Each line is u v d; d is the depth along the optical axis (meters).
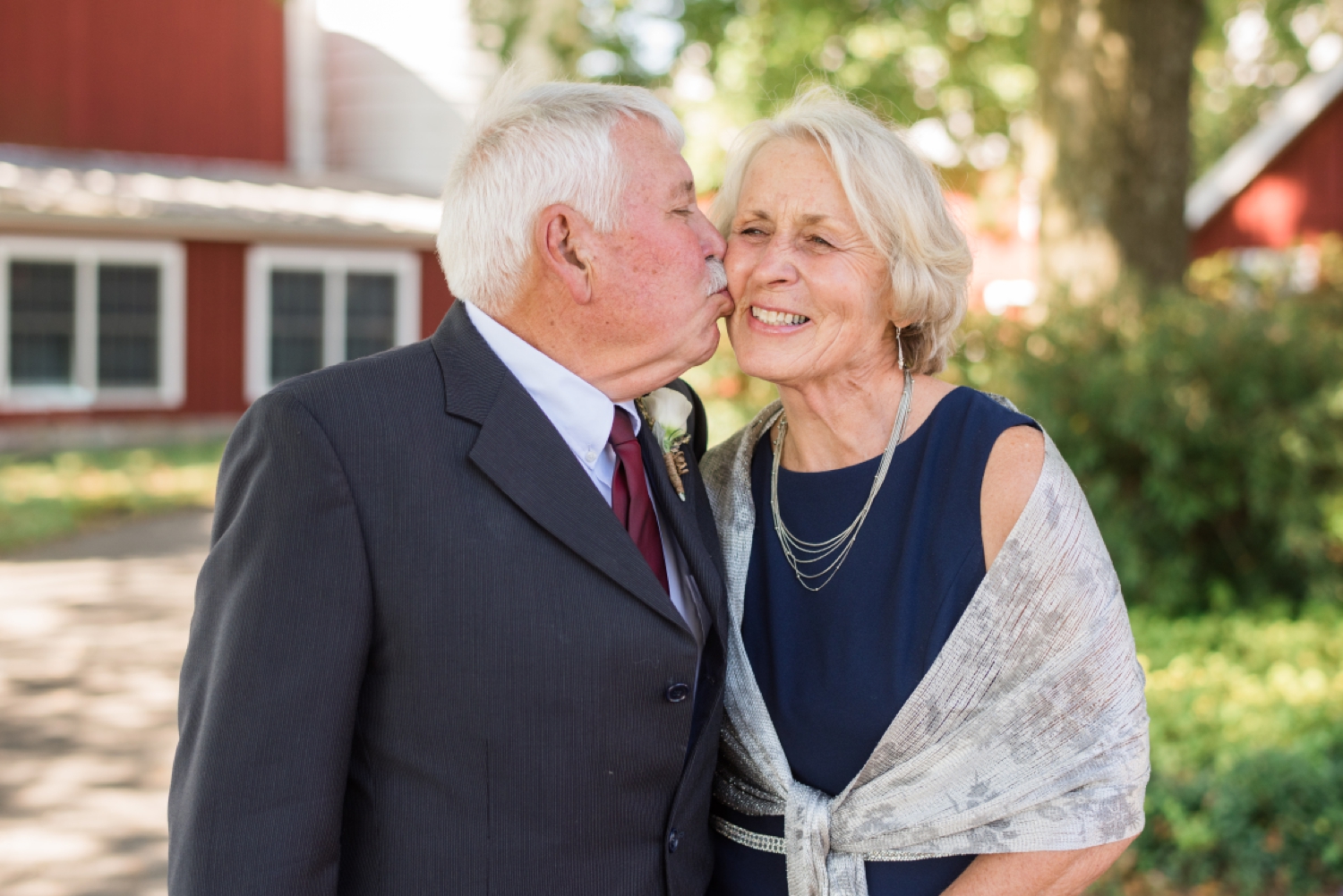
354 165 18.39
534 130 1.58
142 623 7.12
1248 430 6.00
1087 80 7.52
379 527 1.47
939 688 1.62
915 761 1.63
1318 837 3.41
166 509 11.02
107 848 4.08
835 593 1.74
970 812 1.62
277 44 17.44
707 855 1.75
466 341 1.61
